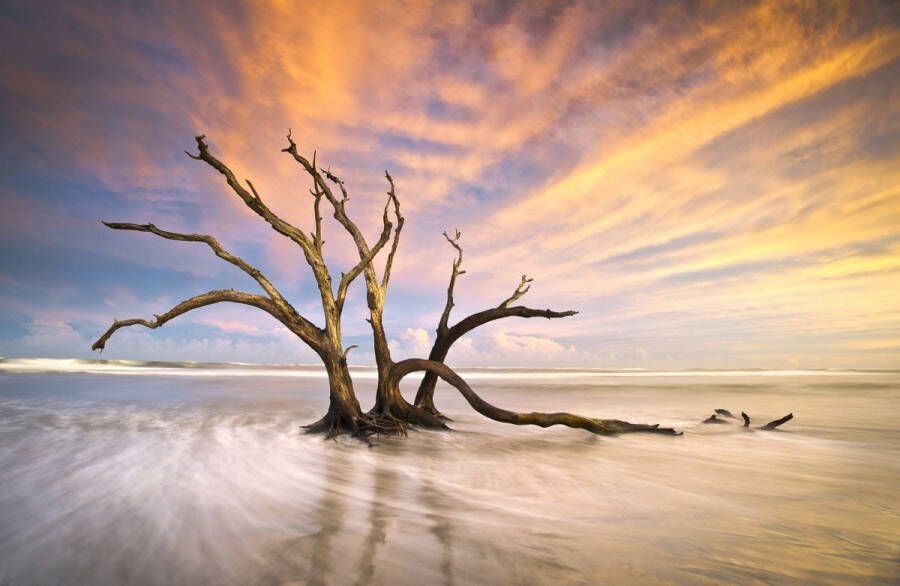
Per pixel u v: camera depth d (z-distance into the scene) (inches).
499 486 212.4
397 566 119.4
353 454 289.9
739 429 421.7
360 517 161.5
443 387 1115.9
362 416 380.2
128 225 353.7
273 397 676.7
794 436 380.8
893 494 202.7
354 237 449.4
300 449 300.0
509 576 114.7
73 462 243.3
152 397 649.0
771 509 178.5
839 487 214.4
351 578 111.6
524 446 329.7
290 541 136.6
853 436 379.9
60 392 717.3
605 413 555.2
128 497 180.4
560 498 192.2
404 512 168.7
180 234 366.0
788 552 134.8
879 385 1301.7
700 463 269.3
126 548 129.6
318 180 415.8
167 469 229.6
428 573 115.5
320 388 908.6
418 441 350.6
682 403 691.4
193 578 110.9
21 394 675.4
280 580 110.0
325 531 145.9
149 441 307.7
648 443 344.5
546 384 1307.8
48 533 140.8
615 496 196.2
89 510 163.8
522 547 135.1
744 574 119.3
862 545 141.0
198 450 279.6
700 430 415.5
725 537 146.6
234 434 347.3
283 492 193.6
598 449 317.4
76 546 130.6
